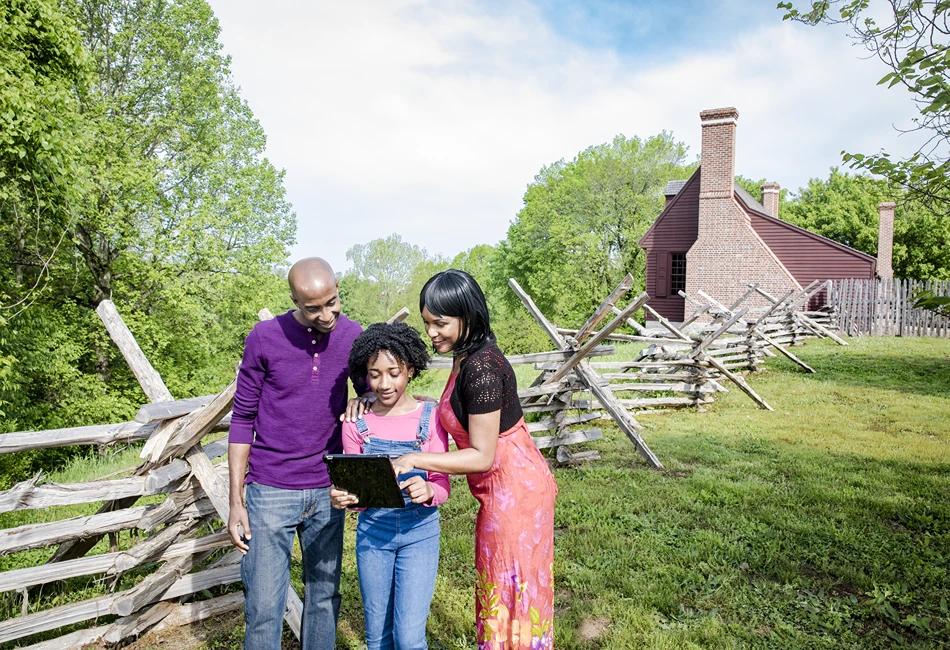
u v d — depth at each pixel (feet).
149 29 59.41
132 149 57.52
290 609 10.29
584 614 11.23
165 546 10.80
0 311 35.63
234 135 67.72
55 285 53.93
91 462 24.70
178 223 59.00
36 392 47.47
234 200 62.80
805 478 19.33
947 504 16.65
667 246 81.51
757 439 24.86
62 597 11.31
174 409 9.91
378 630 7.38
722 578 12.28
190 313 58.49
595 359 48.11
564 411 21.76
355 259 210.18
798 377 40.27
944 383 36.91
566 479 19.60
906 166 10.38
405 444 7.46
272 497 7.92
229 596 11.53
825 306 66.33
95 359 56.80
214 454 12.11
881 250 80.59
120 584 12.14
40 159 30.32
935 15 9.55
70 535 9.82
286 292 71.20
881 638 10.25
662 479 19.29
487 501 7.06
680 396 34.24
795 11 11.69
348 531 15.49
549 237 124.88
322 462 8.16
